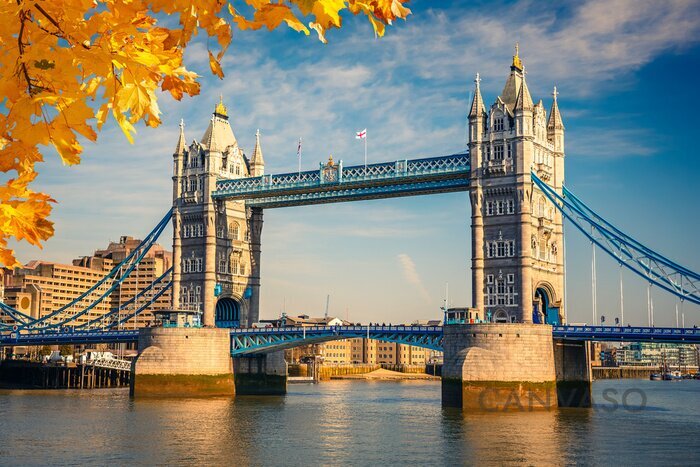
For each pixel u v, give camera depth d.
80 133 6.97
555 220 146.38
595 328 127.88
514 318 134.50
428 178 147.50
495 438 92.25
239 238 176.38
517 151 137.50
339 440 91.50
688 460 77.62
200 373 155.50
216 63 7.02
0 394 172.00
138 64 6.93
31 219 7.41
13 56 6.73
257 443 89.38
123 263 183.38
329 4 6.52
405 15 6.70
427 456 80.12
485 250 138.38
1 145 6.91
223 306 176.50
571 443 88.19
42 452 82.50
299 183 161.62
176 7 6.80
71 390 195.88
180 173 174.75
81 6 6.78
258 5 6.54
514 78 144.00
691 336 121.69
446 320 133.62
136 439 92.19
